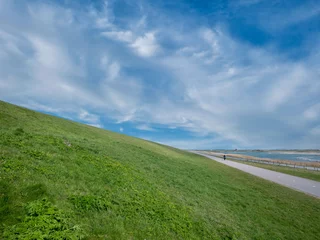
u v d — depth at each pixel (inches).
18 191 346.9
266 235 605.3
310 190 1325.0
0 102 1242.0
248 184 1317.7
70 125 1566.2
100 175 567.5
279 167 2672.2
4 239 242.1
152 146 2289.6
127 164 832.9
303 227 725.3
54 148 652.7
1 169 397.4
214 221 581.6
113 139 1688.0
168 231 430.3
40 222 286.2
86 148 823.1
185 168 1346.0
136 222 409.4
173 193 695.1
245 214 740.0
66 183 448.5
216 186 1065.5
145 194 562.3
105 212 394.6
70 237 280.5
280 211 848.3
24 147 569.9
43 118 1369.3
